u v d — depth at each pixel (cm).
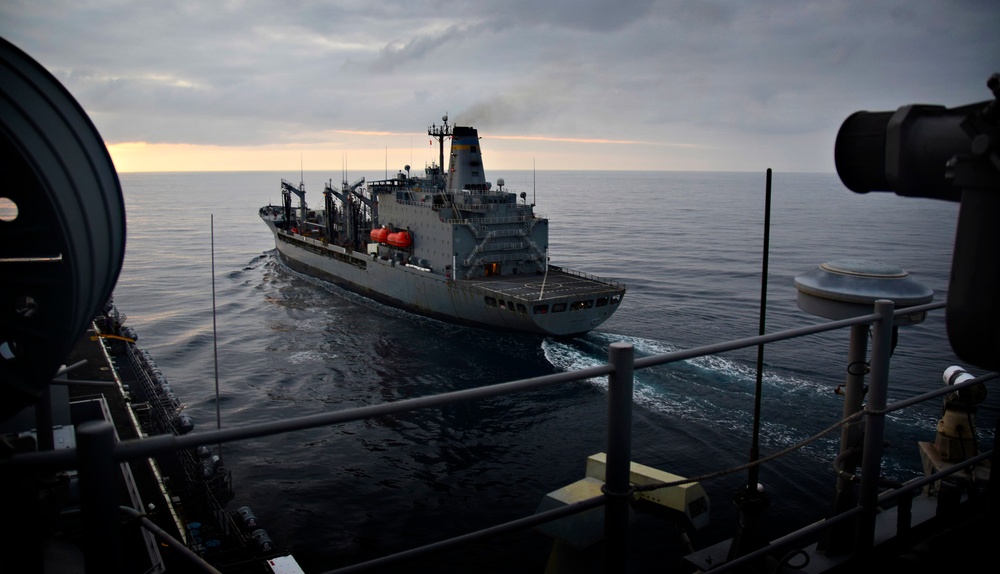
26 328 434
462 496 3173
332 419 335
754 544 657
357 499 3139
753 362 4959
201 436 310
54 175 425
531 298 5600
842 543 677
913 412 3906
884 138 351
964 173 304
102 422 296
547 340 5897
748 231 15388
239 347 5900
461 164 7675
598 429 3944
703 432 3772
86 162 478
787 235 14488
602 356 5494
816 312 828
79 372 3297
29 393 445
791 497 3005
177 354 5756
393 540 2803
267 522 2931
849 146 369
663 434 3747
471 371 5147
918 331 5516
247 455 3619
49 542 591
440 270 6762
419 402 352
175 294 8438
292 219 10700
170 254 12106
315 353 5669
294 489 3234
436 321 6712
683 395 4322
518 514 3003
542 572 2508
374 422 4047
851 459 689
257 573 2303
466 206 6719
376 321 6762
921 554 475
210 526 2469
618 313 6919
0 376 432
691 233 15138
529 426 3984
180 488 2638
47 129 440
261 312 7281
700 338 5972
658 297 7706
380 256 7506
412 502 3114
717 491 3034
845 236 14062
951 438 809
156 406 3306
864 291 779
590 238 14288
